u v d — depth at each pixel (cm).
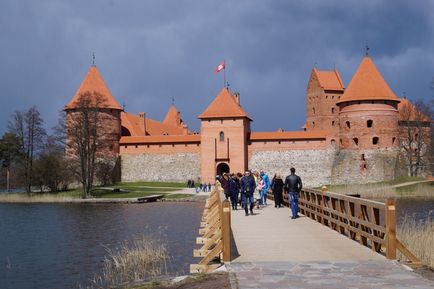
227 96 8838
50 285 2184
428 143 8850
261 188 3350
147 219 4584
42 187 9031
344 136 8406
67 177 8388
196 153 8906
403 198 6128
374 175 8094
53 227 4181
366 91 8244
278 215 2678
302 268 1377
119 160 9175
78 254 2900
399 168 8200
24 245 3284
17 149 8819
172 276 2030
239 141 8612
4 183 9738
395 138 8262
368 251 1603
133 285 1603
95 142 8125
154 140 9081
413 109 9119
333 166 8431
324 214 2252
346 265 1402
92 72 9394
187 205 6044
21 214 5288
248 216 2627
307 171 8512
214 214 2173
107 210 5591
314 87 11831
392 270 1338
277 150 8650
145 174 9081
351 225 1839
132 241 3284
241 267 1405
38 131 8650
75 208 5931
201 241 2280
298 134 8600
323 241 1803
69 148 8238
